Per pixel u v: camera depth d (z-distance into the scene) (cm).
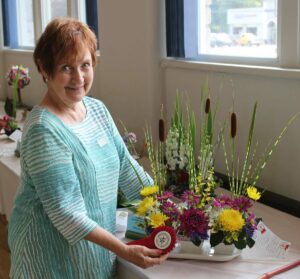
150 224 162
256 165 242
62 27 149
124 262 169
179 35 281
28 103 527
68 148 148
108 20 345
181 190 213
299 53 217
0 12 562
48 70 151
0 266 330
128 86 333
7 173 284
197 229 158
